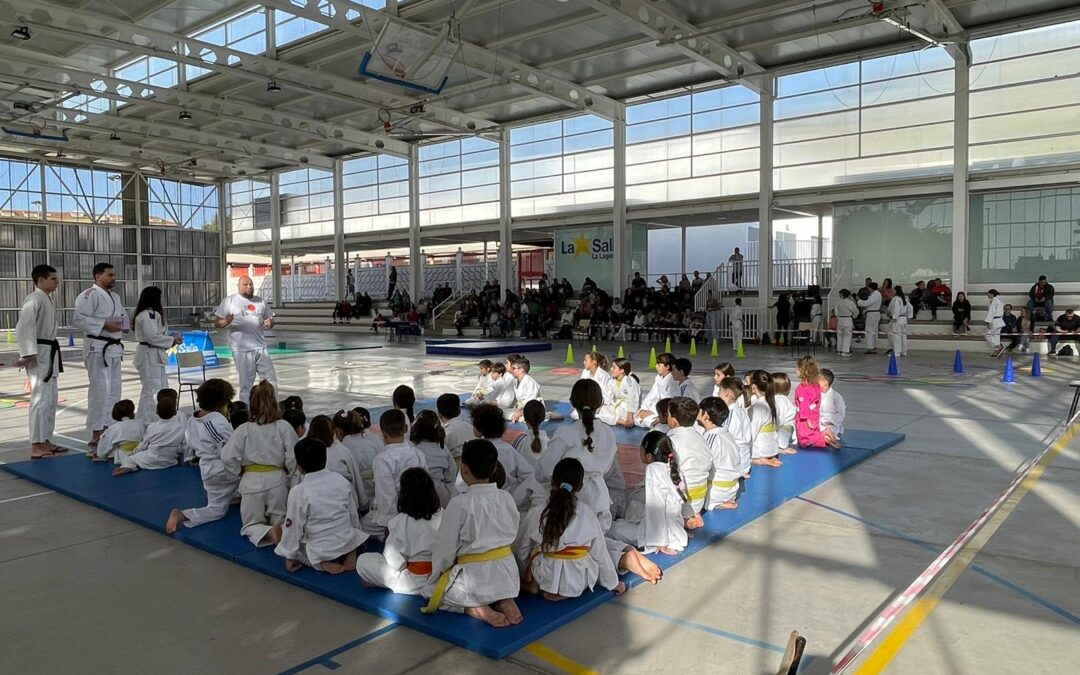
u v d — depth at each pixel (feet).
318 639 11.23
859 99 65.51
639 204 80.28
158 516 17.30
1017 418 29.14
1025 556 14.14
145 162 108.88
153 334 25.73
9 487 20.62
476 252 134.72
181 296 120.98
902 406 32.50
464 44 59.72
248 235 123.54
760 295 71.10
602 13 53.88
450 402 19.26
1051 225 58.85
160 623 11.85
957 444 24.63
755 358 55.77
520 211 90.38
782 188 70.13
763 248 70.74
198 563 14.60
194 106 75.05
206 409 17.61
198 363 29.96
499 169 91.20
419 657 10.61
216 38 68.13
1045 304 55.36
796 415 23.85
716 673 10.03
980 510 17.30
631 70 69.56
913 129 63.10
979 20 56.75
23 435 28.78
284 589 13.23
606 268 86.38
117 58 69.41
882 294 60.90
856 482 19.97
